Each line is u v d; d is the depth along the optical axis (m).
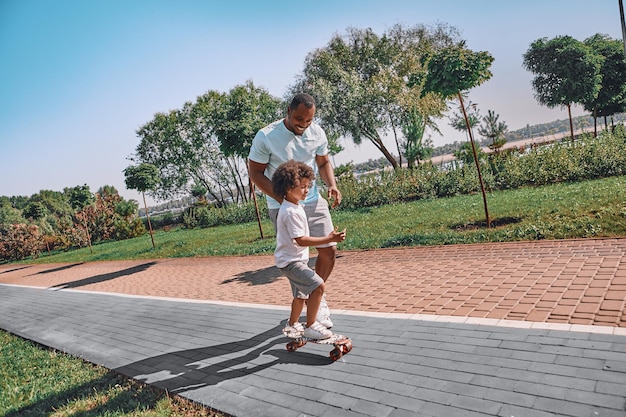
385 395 2.78
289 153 3.87
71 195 30.81
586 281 4.40
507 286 4.75
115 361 4.51
